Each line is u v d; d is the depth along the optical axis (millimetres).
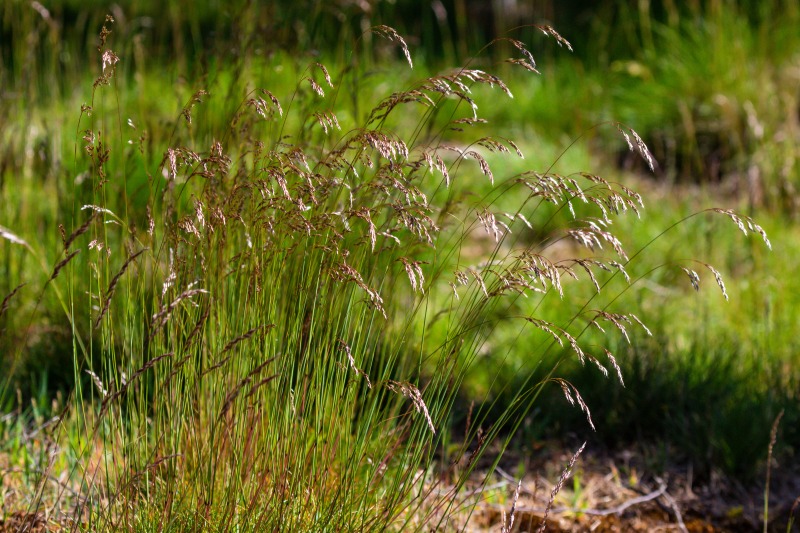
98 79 2342
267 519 2379
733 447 3602
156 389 2484
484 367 4176
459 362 4086
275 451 2459
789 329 4734
